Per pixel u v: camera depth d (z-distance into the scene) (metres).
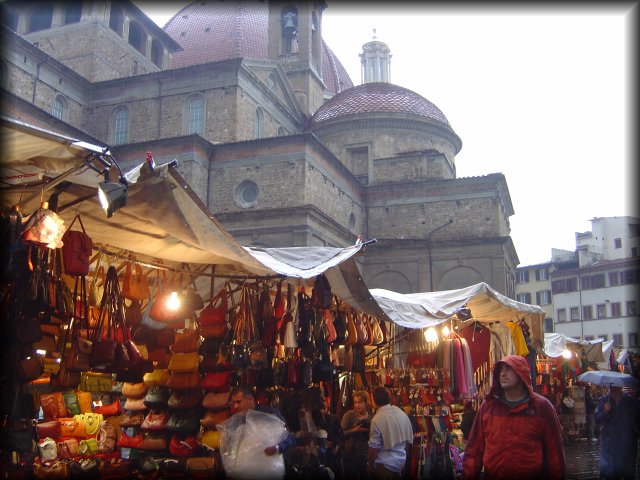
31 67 30.86
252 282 9.79
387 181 39.19
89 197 6.55
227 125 32.62
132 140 33.97
